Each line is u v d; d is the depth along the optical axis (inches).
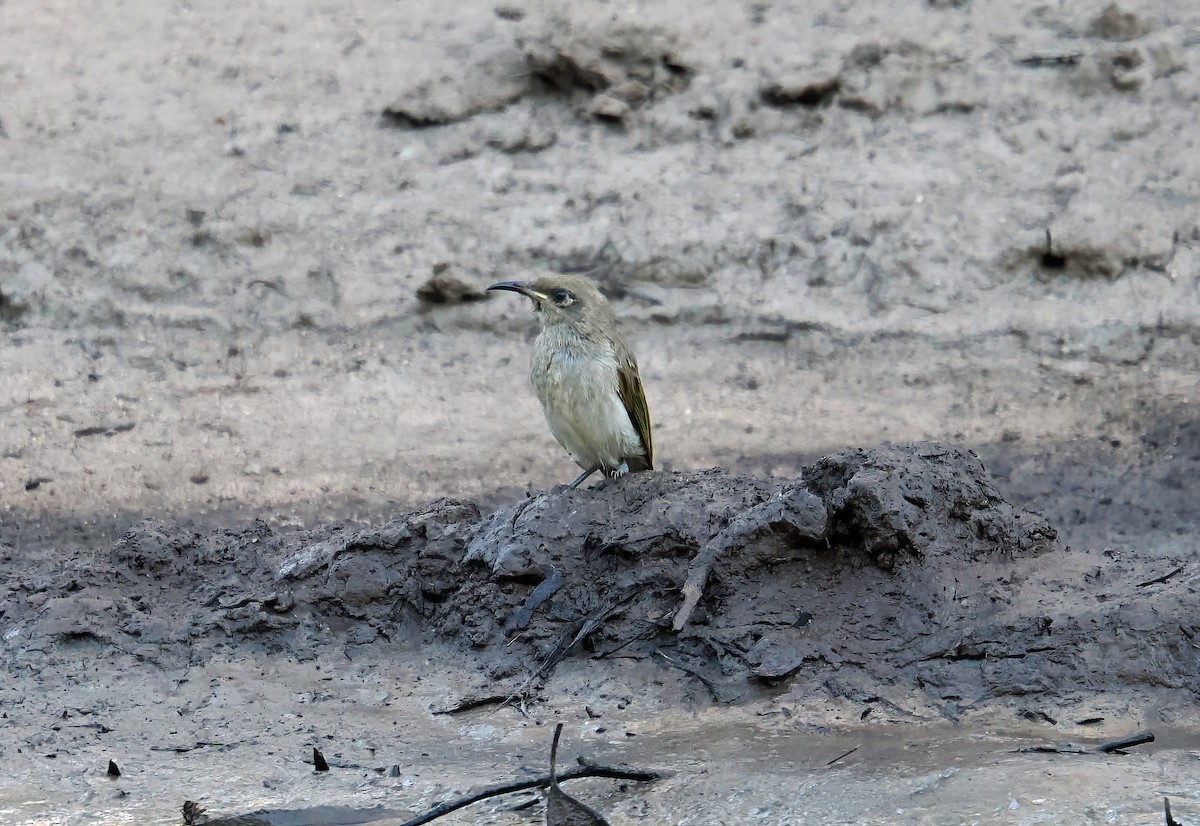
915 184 694.5
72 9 793.6
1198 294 646.5
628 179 700.7
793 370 630.5
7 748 346.6
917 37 751.7
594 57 727.7
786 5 770.2
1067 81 740.0
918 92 736.3
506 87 737.0
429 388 621.6
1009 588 374.9
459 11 776.3
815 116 727.7
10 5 796.0
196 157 716.7
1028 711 338.6
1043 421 584.1
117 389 615.8
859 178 698.2
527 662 382.6
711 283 662.5
